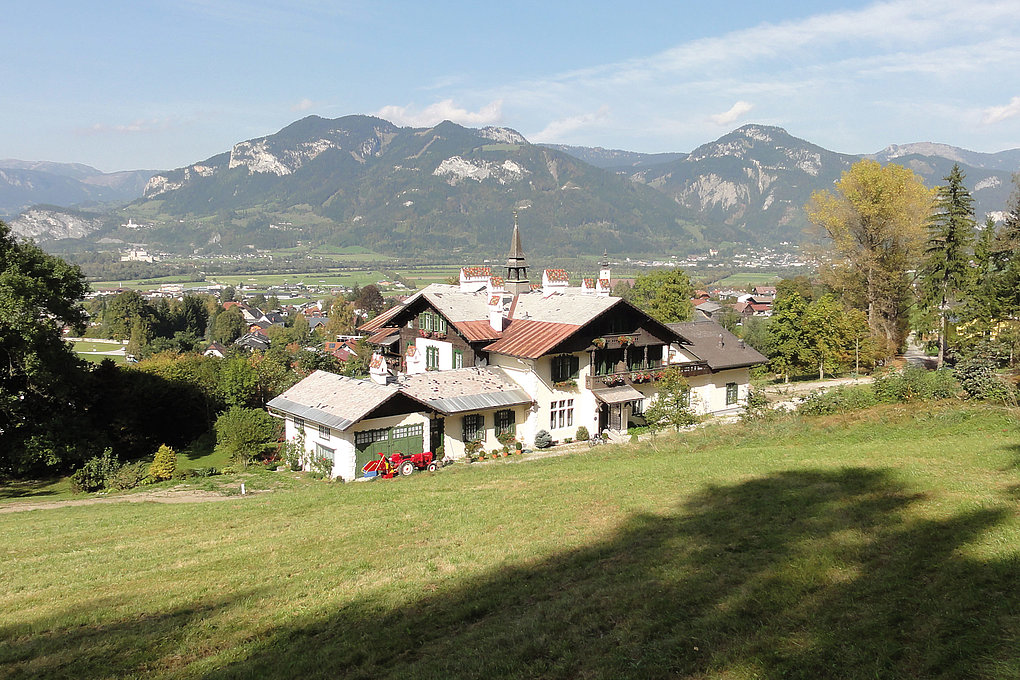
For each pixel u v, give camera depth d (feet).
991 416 91.50
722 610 38.93
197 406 169.27
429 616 45.01
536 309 158.81
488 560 55.62
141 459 144.87
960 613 34.42
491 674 35.27
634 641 36.94
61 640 46.24
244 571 58.90
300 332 455.63
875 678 29.91
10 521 91.25
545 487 82.99
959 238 194.90
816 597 39.29
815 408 116.67
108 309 514.68
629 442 131.34
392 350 185.88
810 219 238.89
